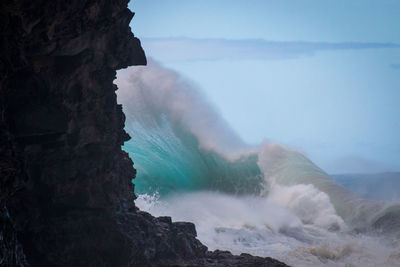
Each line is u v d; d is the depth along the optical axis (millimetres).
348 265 51906
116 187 30875
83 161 29172
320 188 91250
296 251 54969
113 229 29797
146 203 77750
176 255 34125
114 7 27719
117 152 32562
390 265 52094
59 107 27141
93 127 29047
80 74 27719
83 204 29234
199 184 97562
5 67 23453
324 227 79438
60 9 24734
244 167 101375
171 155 99812
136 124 104562
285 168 100938
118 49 29406
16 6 23000
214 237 65688
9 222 22406
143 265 31156
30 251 28125
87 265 29172
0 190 21359
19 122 26406
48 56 26719
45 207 28703
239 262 35688
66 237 28844
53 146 28031
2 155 22000
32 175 28047
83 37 26906
